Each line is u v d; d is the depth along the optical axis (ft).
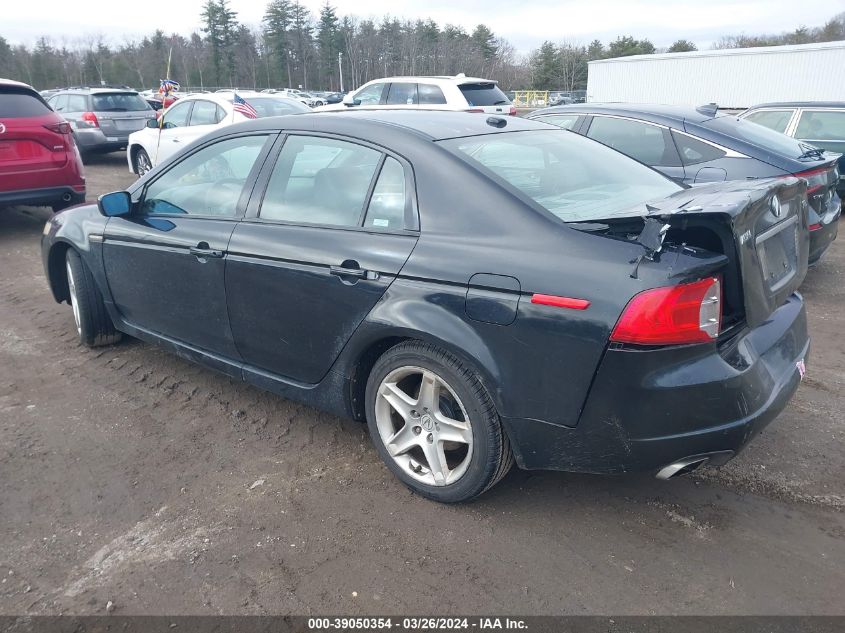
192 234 12.13
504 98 40.40
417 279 9.23
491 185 9.22
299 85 279.49
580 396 8.15
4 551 9.00
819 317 18.33
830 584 8.26
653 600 8.05
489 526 9.43
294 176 11.18
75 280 15.11
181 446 11.64
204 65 271.90
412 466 10.15
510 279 8.45
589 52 267.18
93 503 10.04
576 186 10.19
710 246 8.22
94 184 40.14
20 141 24.73
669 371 7.82
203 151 12.82
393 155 10.07
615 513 9.68
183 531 9.39
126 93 48.98
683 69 116.98
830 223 20.03
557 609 7.95
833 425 12.10
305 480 10.62
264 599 8.16
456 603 8.05
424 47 265.95
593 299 7.90
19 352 15.71
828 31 255.09
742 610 7.88
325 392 10.85
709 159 20.03
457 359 9.05
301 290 10.48
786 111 32.42
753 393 8.29
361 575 8.53
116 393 13.62
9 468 10.93
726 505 9.84
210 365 12.72
